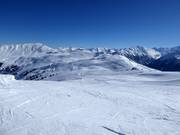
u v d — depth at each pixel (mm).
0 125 11953
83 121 13328
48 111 14719
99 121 13594
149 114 16359
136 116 15492
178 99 22969
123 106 18000
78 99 18875
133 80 51438
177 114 16875
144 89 29312
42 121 12781
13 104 15438
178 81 45031
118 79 52062
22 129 11594
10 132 11211
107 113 15578
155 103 20094
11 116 13234
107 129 12383
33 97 17938
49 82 30547
